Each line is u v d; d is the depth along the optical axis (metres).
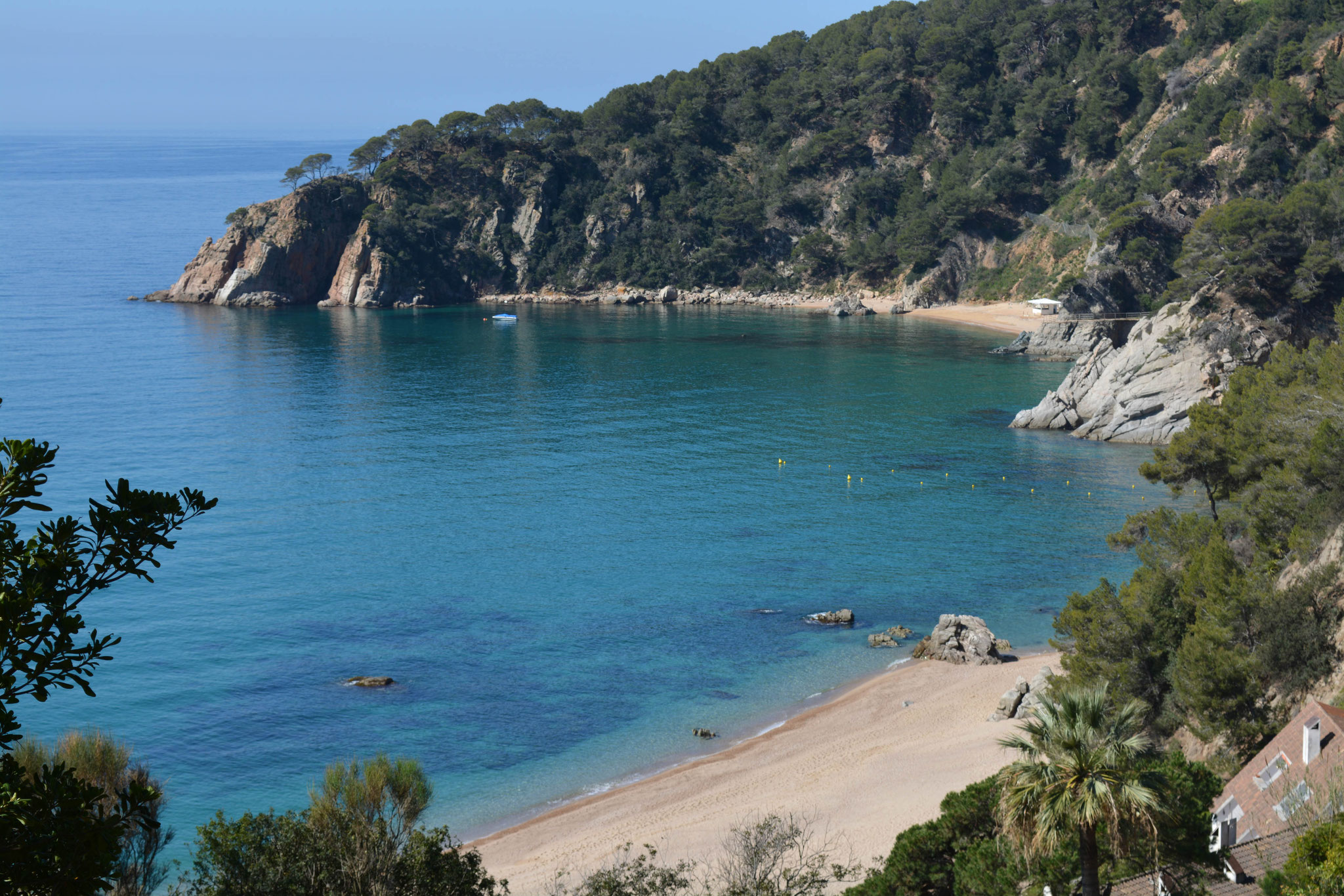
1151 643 48.22
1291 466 55.47
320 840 26.05
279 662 67.38
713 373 179.75
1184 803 32.19
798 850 44.22
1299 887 24.53
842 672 67.25
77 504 102.94
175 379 170.88
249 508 102.62
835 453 124.00
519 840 48.19
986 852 33.62
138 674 65.19
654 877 36.25
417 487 110.19
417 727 59.31
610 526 97.25
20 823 13.08
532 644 71.19
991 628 73.94
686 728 60.03
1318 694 40.94
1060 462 118.06
